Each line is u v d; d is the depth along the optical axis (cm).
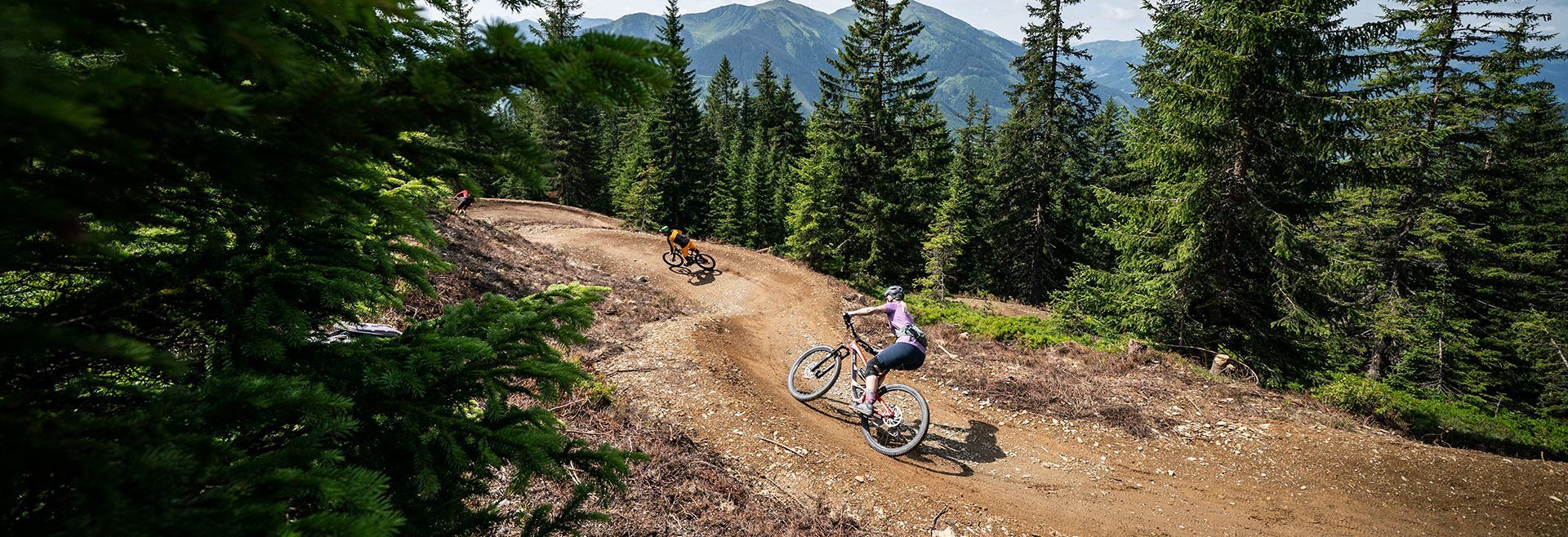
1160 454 744
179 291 172
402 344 229
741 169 4172
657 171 3550
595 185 4231
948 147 2736
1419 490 687
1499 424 998
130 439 126
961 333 1223
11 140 101
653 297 1437
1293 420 848
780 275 1791
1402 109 1024
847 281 2219
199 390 153
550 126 3859
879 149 2439
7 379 142
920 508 587
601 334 970
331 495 144
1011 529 575
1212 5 1119
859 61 2406
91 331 160
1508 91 2006
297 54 107
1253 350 1144
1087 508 629
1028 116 2562
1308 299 1134
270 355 175
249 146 115
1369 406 913
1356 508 654
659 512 479
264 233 212
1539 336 1914
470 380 237
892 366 698
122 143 92
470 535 230
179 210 184
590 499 452
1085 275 1398
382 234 253
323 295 195
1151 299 1228
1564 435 1093
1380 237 1939
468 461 210
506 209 3080
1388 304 1861
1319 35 1066
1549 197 2281
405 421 205
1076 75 2392
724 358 909
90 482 110
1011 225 2792
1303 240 1264
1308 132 1070
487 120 125
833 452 666
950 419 812
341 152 127
